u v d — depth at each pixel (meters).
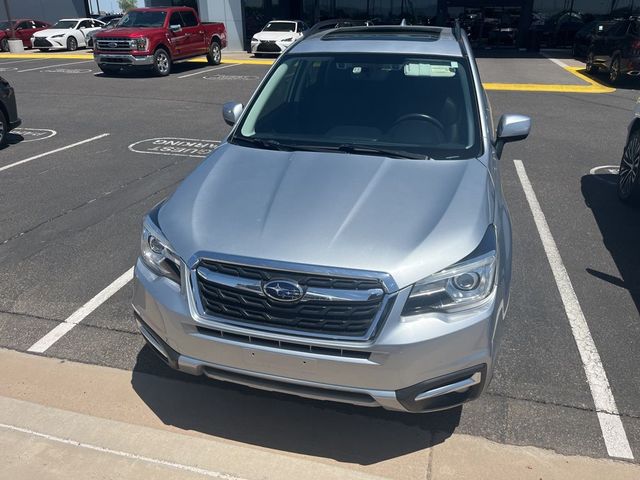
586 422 3.26
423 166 3.47
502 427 3.23
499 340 2.89
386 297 2.60
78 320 4.27
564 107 12.95
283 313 2.67
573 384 3.56
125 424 3.24
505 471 2.93
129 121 11.48
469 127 3.85
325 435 3.19
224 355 2.77
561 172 7.98
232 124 4.37
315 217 2.93
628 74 15.62
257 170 3.46
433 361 2.62
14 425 3.21
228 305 2.74
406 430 3.22
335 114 4.05
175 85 16.38
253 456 3.02
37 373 3.66
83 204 6.64
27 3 38.16
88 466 2.94
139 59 17.55
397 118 3.95
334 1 27.78
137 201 6.73
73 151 9.11
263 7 27.30
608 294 4.63
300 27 24.56
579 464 2.97
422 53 4.29
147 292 2.96
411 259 2.67
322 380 2.68
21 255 5.32
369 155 3.61
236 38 27.28
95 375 3.65
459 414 3.32
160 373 3.68
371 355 2.60
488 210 3.09
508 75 18.33
